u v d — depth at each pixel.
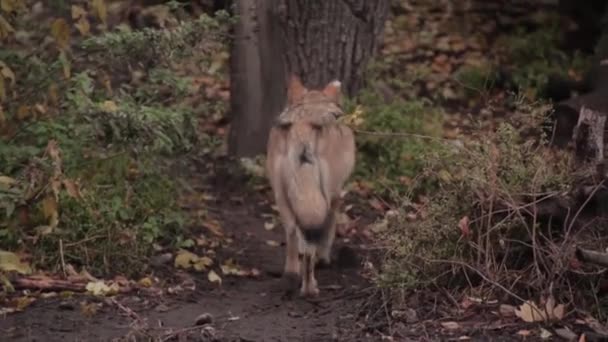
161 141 10.93
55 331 9.06
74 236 10.71
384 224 10.12
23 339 8.86
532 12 20.42
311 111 10.06
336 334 8.92
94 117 10.78
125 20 17.22
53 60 11.13
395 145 14.14
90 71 11.25
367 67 15.14
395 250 9.58
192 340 8.85
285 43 14.80
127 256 10.82
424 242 9.53
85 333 9.02
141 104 11.55
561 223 9.45
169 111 11.32
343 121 10.39
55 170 9.74
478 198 9.49
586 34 19.66
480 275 9.24
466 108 17.47
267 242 12.34
